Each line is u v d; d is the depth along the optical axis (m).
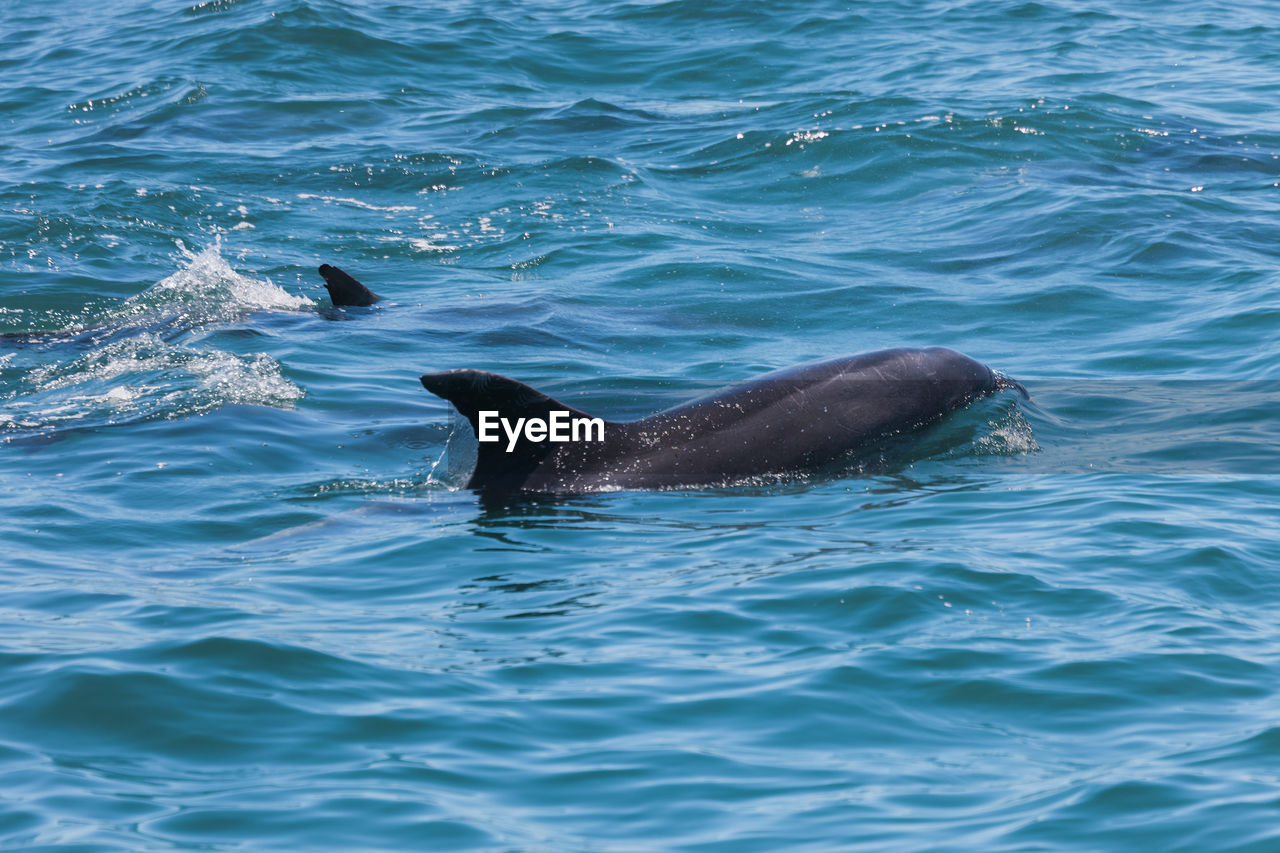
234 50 100.62
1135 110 81.88
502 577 27.97
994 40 102.00
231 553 29.75
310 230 66.50
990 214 65.44
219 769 19.78
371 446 38.03
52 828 18.02
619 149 79.81
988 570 27.11
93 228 64.75
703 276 57.59
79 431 39.06
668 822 18.36
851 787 19.23
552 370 45.47
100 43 108.19
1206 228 61.06
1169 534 29.25
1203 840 17.56
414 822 18.30
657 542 30.08
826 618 25.12
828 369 38.12
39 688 21.98
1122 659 23.05
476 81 95.88
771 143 78.62
